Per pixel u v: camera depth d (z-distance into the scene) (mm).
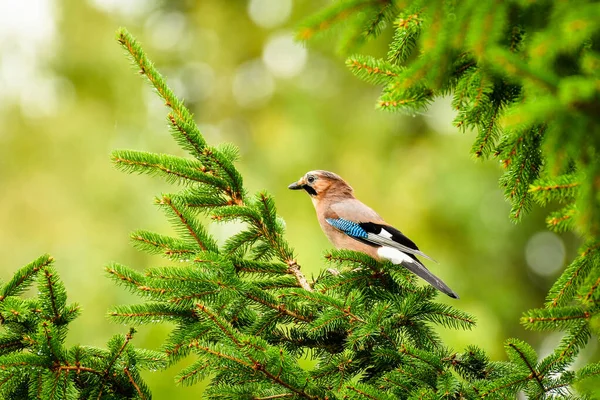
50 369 5902
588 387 5098
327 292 7895
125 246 20219
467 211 21234
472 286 21688
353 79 24453
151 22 26500
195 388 13594
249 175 23297
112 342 6082
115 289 18391
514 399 5844
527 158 6371
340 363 6598
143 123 23703
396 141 23219
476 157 6641
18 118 22672
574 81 3779
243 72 26672
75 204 21469
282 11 26312
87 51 23906
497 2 4500
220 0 26844
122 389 6262
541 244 22984
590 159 4340
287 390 5832
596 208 4355
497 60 4191
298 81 25219
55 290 6348
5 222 21406
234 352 5699
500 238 21734
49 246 20984
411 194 21938
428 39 4684
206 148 7785
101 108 23672
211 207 8070
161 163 7816
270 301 7098
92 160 22391
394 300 7781
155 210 20547
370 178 22703
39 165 22266
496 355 21781
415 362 6168
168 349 6645
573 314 5664
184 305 6703
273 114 25250
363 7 4980
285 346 7211
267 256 8172
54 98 23609
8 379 5906
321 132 23672
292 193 22500
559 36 4117
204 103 26797
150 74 7879
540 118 4008
